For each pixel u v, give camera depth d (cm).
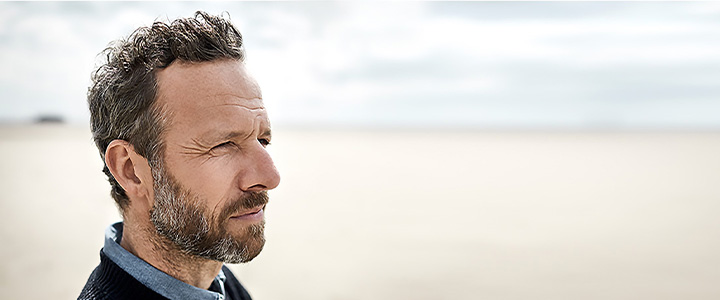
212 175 108
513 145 5703
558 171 2684
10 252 817
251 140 113
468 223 1223
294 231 1073
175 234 111
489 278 790
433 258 895
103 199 1350
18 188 1548
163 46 108
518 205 1516
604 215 1382
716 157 4031
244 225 112
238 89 111
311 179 2042
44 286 659
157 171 110
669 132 14175
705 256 962
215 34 111
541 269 853
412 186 1903
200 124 107
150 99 108
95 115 115
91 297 111
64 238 927
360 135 8662
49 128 9200
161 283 114
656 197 1742
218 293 131
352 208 1387
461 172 2486
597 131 14900
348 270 799
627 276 828
